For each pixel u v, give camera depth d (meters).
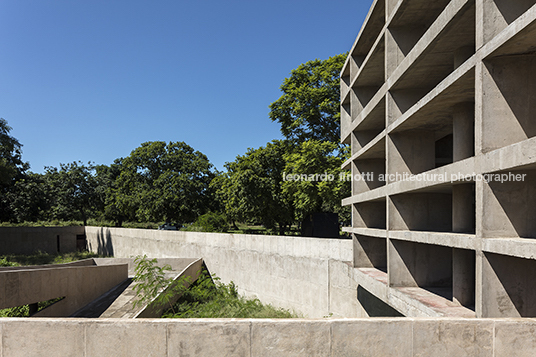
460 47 7.56
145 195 40.66
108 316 13.25
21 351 4.12
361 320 4.06
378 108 11.42
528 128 5.84
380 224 13.68
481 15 5.88
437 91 7.32
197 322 4.02
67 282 13.60
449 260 9.67
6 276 10.98
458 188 7.88
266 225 32.56
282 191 27.14
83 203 51.44
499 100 5.85
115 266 17.89
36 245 40.53
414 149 10.09
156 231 29.58
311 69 28.48
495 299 5.80
